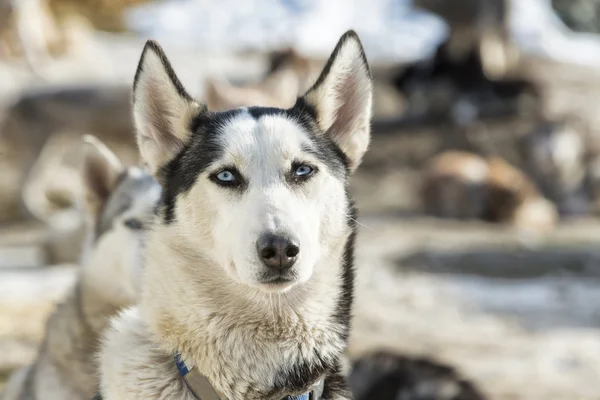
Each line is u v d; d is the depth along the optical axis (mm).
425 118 19188
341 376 3967
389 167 19469
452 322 9164
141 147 4059
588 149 19156
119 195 5684
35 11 21047
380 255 12719
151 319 3742
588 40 26266
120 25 26438
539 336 8688
